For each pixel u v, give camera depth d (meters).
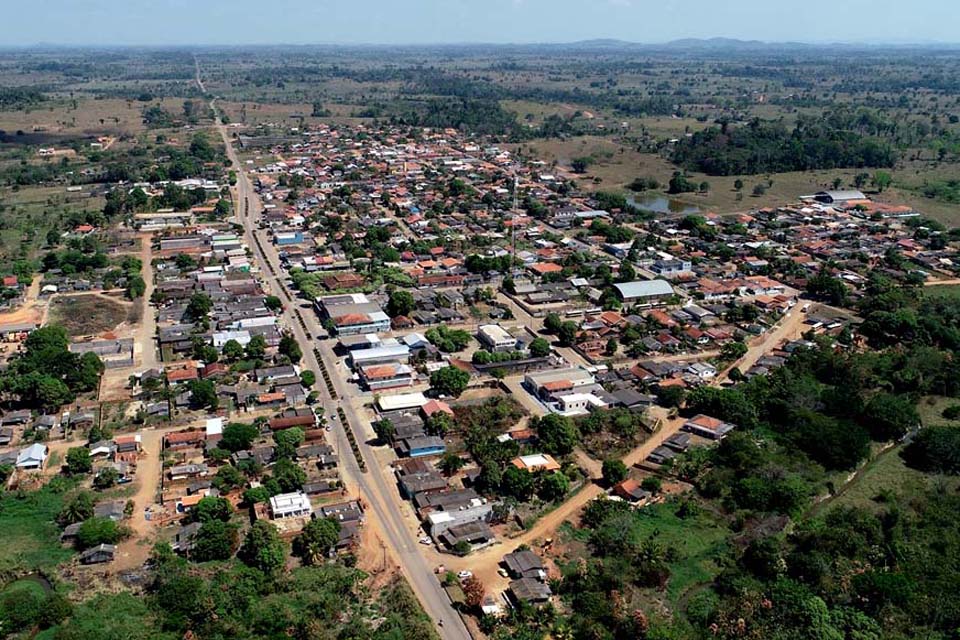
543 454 137.38
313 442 140.62
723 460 135.50
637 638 95.19
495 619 97.00
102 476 124.94
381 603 100.38
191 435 138.88
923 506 125.12
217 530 109.06
